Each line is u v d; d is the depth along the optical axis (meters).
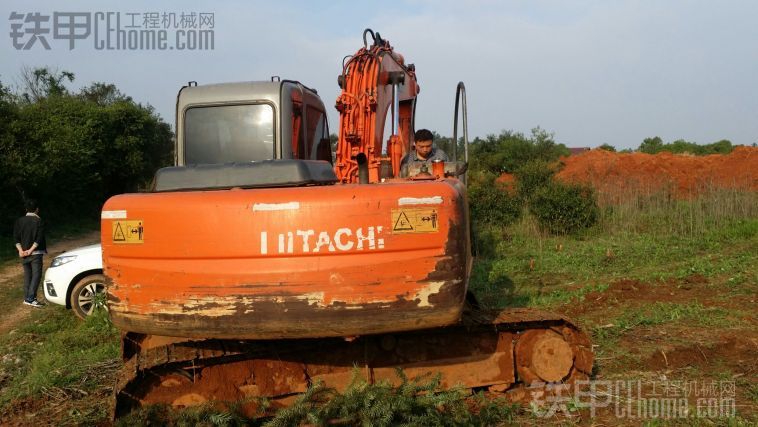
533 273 10.23
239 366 4.50
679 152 39.31
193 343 4.41
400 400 4.12
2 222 20.41
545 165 15.84
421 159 6.71
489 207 14.91
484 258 11.78
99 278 8.91
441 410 4.35
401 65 8.04
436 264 3.87
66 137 25.47
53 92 35.94
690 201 15.06
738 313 6.88
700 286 8.41
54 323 8.81
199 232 3.88
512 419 4.40
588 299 8.00
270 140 6.08
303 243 3.83
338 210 3.84
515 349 4.71
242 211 3.86
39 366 6.21
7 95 22.55
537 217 14.31
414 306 3.86
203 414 4.15
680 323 6.62
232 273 3.85
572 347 4.71
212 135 6.14
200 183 4.20
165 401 4.42
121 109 33.38
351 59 6.78
